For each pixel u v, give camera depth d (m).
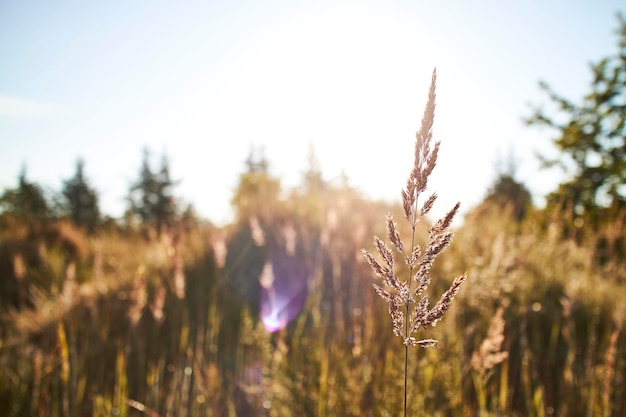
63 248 10.05
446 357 3.45
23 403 4.04
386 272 1.17
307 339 4.40
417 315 1.16
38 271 8.55
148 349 4.69
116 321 5.23
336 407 3.30
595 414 3.20
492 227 7.18
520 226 7.77
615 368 3.33
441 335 3.53
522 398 3.51
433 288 4.29
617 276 5.85
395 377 3.21
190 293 5.74
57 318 5.46
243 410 4.12
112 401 3.91
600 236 6.60
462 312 4.18
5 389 4.17
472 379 3.55
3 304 7.42
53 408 3.84
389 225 1.15
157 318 4.09
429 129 1.05
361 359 3.75
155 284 5.86
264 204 7.99
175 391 3.97
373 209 7.90
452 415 3.12
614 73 12.12
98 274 6.02
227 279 6.07
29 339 5.49
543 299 4.86
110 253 9.16
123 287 6.06
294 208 7.98
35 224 11.00
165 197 41.97
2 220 11.81
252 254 6.44
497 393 3.51
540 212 8.09
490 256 5.64
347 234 6.47
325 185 8.60
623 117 11.48
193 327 5.13
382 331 4.03
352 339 4.20
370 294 4.30
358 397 3.32
